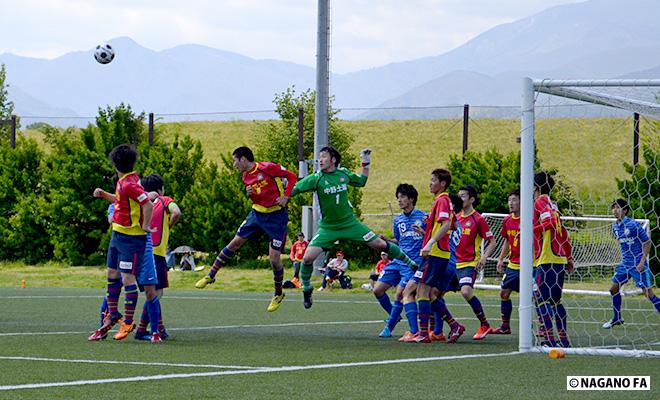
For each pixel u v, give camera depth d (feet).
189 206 153.28
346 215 62.90
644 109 60.08
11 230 161.07
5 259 160.35
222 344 56.03
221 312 82.43
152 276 57.06
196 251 152.76
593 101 59.11
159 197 60.08
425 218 62.90
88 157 157.69
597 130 188.65
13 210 166.61
